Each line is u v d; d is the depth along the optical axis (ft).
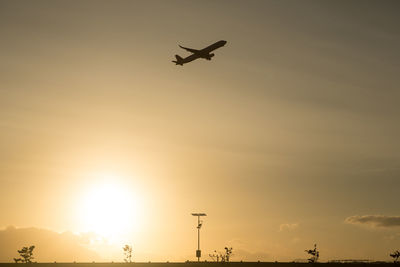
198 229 633.61
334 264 624.18
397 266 599.16
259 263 653.30
